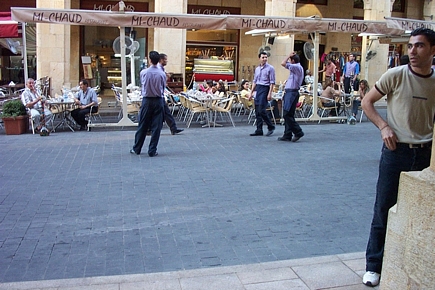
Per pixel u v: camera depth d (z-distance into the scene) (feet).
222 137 38.32
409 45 12.01
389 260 10.31
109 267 14.80
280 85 52.70
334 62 69.77
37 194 22.36
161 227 18.26
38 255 15.66
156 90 30.12
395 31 46.47
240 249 16.22
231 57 68.54
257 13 68.85
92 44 64.80
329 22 44.09
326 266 14.25
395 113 12.41
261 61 38.22
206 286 12.90
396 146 12.38
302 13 71.20
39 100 39.17
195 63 65.05
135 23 38.91
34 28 54.29
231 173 26.58
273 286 12.89
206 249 16.21
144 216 19.48
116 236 17.34
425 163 12.34
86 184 24.12
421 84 12.07
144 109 30.35
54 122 45.29
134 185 23.99
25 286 12.87
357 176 26.27
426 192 9.25
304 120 47.26
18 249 16.12
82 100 41.91
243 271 13.89
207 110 43.75
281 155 31.50
